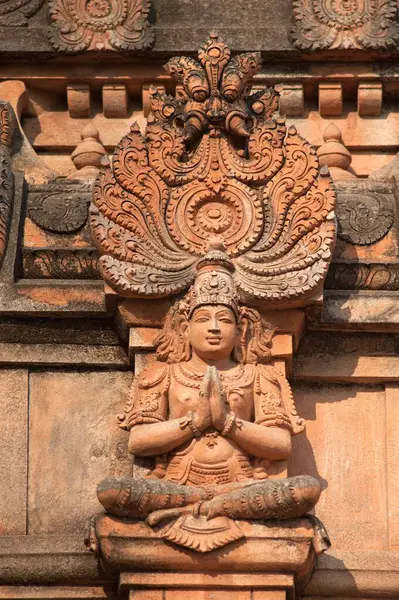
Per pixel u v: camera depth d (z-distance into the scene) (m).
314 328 11.17
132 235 11.11
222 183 11.20
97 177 11.27
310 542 10.34
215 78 11.41
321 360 11.19
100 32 12.78
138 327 11.04
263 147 11.25
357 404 11.19
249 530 10.34
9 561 10.59
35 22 12.86
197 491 10.44
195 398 10.71
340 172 12.29
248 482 10.50
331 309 11.12
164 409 10.78
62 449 11.04
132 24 12.78
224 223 11.15
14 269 11.24
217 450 10.58
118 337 11.21
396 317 11.12
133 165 11.23
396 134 12.82
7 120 12.05
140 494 10.30
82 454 11.03
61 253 11.29
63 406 11.13
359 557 10.73
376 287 11.27
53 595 10.61
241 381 10.80
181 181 11.23
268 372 10.91
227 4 12.93
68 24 12.78
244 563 10.30
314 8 12.80
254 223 11.12
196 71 11.44
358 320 11.12
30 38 12.78
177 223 11.15
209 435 10.60
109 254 11.05
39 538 10.72
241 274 11.01
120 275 10.98
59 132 12.82
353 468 11.05
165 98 11.43
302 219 11.13
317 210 11.12
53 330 11.20
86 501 10.92
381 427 11.12
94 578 10.60
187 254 11.10
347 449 11.09
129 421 10.76
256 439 10.59
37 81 12.84
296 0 12.82
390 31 12.77
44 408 11.12
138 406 10.76
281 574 10.34
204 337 10.79
